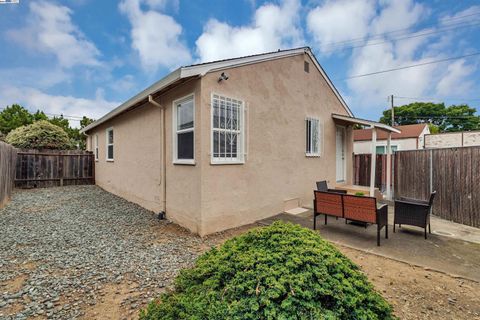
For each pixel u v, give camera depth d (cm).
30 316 231
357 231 488
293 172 684
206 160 470
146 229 510
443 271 320
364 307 159
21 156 1066
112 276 310
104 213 639
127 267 335
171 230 504
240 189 534
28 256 368
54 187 1108
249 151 555
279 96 640
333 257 179
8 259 357
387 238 446
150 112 656
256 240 207
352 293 160
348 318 151
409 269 329
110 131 1001
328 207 479
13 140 1291
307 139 760
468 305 251
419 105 3241
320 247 188
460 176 550
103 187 1071
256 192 571
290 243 191
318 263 171
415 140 1784
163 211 590
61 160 1166
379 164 984
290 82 677
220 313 150
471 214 522
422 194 671
